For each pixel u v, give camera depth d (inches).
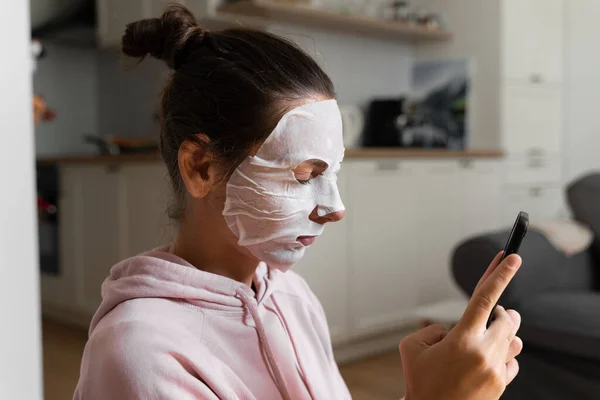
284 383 24.9
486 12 153.8
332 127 24.9
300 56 25.5
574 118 170.6
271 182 24.2
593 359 74.3
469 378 21.1
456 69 149.9
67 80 158.2
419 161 127.4
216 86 24.3
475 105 156.9
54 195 137.3
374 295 119.0
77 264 132.6
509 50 153.9
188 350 22.2
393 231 122.3
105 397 20.6
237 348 24.3
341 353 116.3
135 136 152.0
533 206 162.4
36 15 143.4
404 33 153.0
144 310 22.8
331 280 111.6
